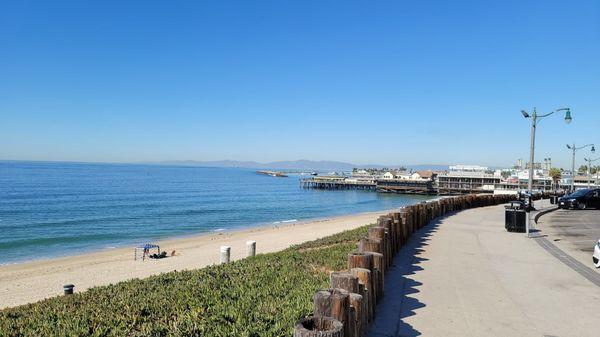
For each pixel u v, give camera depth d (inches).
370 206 3331.7
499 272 395.9
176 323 219.8
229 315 230.5
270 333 202.8
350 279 221.1
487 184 4574.3
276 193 4559.5
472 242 569.6
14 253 1215.6
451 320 266.7
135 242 1416.1
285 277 338.3
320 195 4566.9
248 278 335.6
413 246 532.1
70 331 219.3
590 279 373.4
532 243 573.3
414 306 293.3
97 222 1914.4
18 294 706.8
